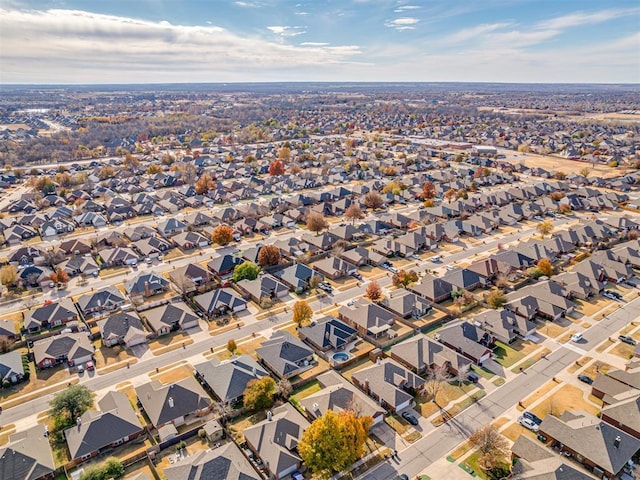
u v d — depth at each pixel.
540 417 69.50
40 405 73.69
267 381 72.19
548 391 75.56
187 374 81.25
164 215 172.88
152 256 133.00
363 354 86.62
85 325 96.25
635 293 110.00
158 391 71.94
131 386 78.06
